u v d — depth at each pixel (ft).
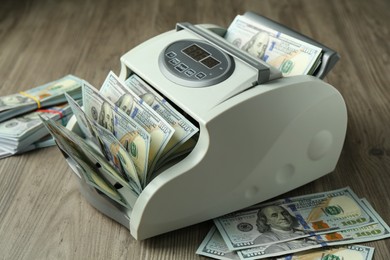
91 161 3.61
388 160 4.25
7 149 4.32
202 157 3.17
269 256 3.35
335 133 3.77
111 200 3.47
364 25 6.40
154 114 3.28
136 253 3.42
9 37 6.09
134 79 3.71
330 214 3.69
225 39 3.99
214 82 3.31
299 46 3.66
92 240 3.51
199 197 3.35
